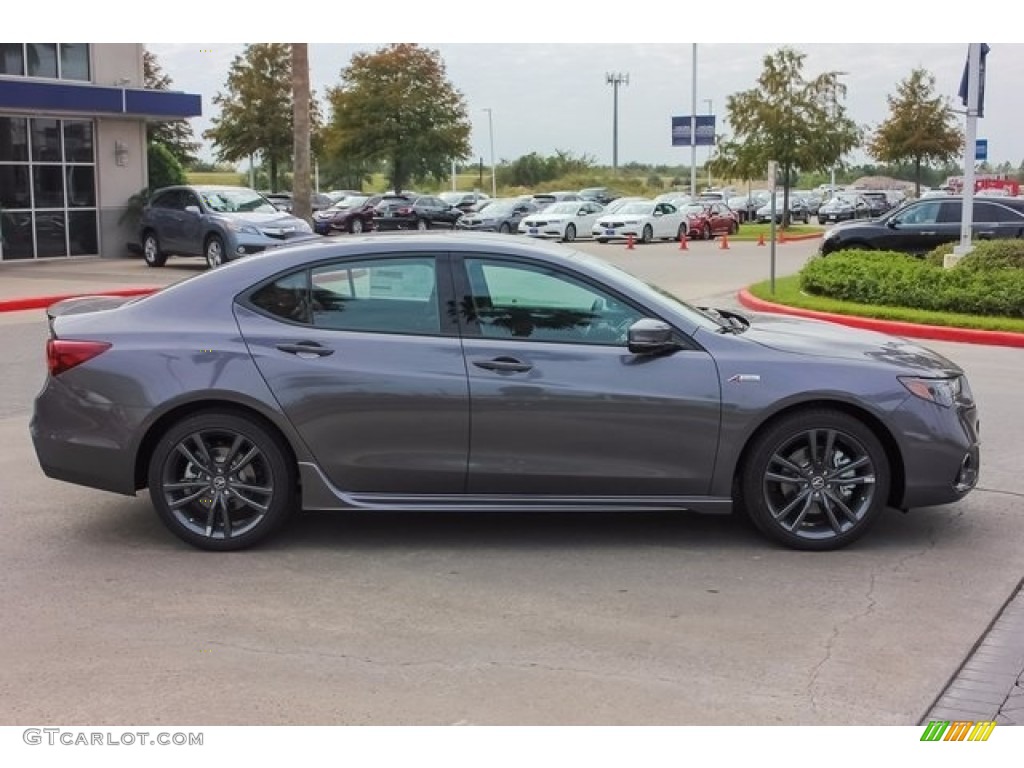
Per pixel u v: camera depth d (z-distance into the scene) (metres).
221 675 4.21
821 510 5.60
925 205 20.47
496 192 86.12
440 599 4.98
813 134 43.50
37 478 7.04
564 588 5.12
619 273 5.81
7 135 23.44
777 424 5.51
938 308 14.87
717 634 4.58
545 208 39.62
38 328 14.25
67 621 4.73
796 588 5.11
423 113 47.97
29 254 24.14
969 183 17.62
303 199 25.31
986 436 8.13
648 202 38.50
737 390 5.44
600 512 6.18
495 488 5.54
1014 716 3.90
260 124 46.53
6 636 4.57
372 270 5.59
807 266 17.75
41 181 24.22
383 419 5.45
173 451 5.54
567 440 5.45
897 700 4.01
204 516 5.64
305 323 5.57
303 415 5.45
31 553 5.62
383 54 47.84
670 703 3.98
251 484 5.61
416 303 5.57
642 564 5.45
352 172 65.19
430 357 5.45
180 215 22.52
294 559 5.53
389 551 5.64
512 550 5.66
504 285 5.56
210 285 5.68
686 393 5.43
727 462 5.50
